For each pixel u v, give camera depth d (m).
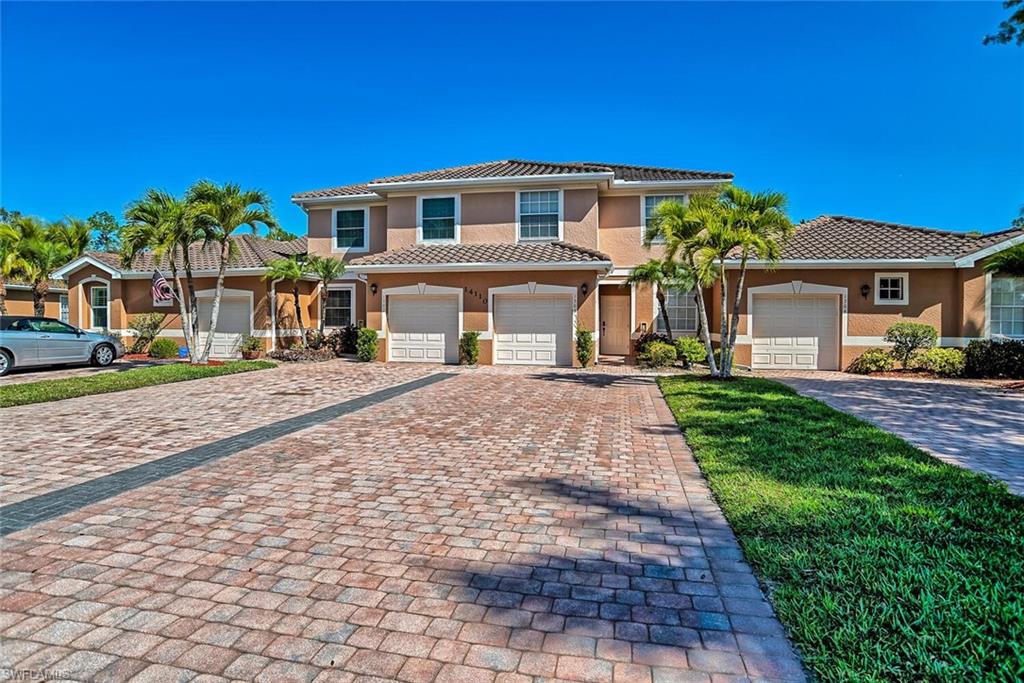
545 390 12.22
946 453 6.62
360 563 3.76
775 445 6.70
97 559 3.82
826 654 2.62
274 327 20.78
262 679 2.54
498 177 18.80
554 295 17.31
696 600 3.26
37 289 21.38
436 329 18.25
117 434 7.73
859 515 4.36
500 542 4.12
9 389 11.28
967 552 3.63
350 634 2.92
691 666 2.64
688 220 12.62
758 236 12.52
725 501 4.82
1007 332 15.70
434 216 19.97
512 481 5.65
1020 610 2.87
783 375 15.38
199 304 21.64
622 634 2.91
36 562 3.77
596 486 5.49
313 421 8.72
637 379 14.24
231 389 12.17
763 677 2.55
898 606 2.99
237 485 5.48
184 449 6.91
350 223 22.11
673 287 17.38
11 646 2.79
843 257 16.12
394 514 4.70
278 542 4.11
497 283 17.53
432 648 2.79
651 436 7.75
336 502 4.99
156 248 15.44
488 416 9.21
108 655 2.72
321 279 20.58
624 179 19.52
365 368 16.61
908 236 17.27
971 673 2.42
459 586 3.44
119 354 17.56
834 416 8.50
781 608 3.07
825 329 16.77
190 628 2.97
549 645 2.82
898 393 11.69
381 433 7.89
